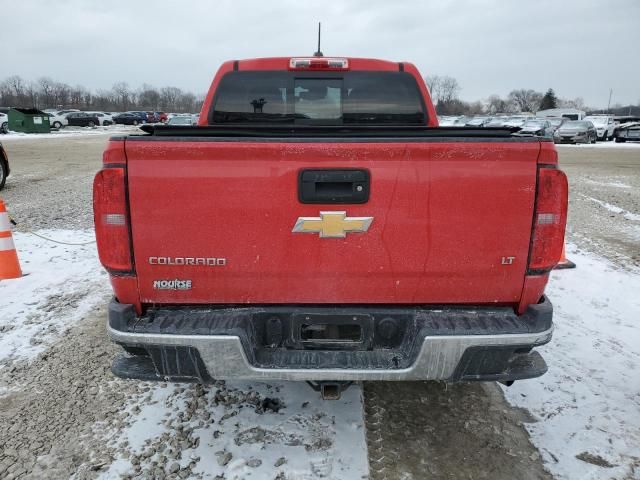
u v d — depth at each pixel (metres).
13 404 3.31
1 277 5.62
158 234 2.40
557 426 3.07
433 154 2.34
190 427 3.04
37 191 11.37
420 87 4.00
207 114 4.01
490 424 3.09
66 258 6.40
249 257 2.42
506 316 2.50
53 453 2.84
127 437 2.96
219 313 2.49
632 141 32.34
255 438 2.92
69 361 3.86
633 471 2.71
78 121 50.88
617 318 4.61
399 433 3.00
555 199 2.39
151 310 2.53
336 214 2.38
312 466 2.70
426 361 2.37
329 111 4.01
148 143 2.31
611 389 3.46
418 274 2.46
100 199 2.36
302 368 2.38
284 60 3.93
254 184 2.35
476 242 2.42
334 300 2.51
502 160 2.36
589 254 6.68
